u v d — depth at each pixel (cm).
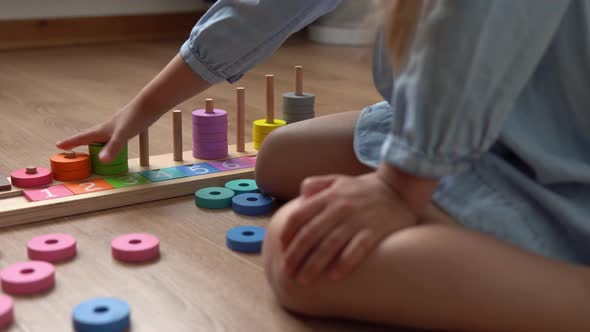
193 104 173
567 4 64
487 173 70
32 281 74
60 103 173
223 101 178
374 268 61
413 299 61
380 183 65
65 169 105
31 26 267
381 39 80
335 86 201
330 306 65
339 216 62
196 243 89
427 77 62
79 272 79
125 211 100
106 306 68
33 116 157
